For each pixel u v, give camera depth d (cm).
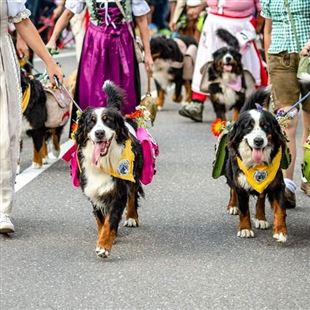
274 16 1186
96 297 858
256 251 1008
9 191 1075
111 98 1077
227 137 1055
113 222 975
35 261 975
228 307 826
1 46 1062
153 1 3347
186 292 868
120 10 1308
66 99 1447
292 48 1170
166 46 2056
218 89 1823
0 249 1021
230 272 930
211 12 1842
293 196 1183
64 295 865
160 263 963
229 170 1073
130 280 906
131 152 990
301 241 1048
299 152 1558
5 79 1062
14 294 870
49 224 1128
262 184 1016
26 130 1418
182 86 2180
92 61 1320
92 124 968
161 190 1305
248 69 1820
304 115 1245
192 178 1382
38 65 2678
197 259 977
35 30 1091
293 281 902
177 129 1830
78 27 1781
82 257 988
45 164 1493
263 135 998
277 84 1189
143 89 2395
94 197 990
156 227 1112
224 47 1797
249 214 1070
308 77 1130
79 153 997
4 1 1050
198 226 1116
